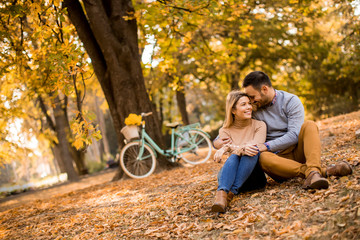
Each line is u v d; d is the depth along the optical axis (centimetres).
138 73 817
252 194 326
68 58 445
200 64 1680
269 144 318
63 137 1764
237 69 1816
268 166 313
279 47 1848
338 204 240
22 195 1474
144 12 820
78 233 357
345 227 209
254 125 333
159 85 1739
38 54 602
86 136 452
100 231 340
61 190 1278
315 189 279
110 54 784
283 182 329
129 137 766
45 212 548
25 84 1072
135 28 831
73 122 457
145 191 542
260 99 330
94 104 2986
